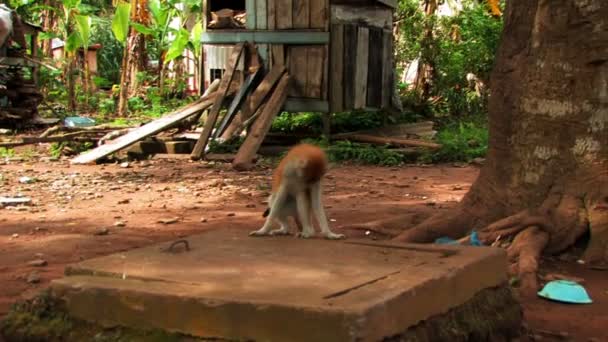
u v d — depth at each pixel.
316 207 5.65
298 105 16.38
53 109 22.88
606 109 6.92
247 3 16.62
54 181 12.09
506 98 7.51
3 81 20.17
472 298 4.57
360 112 18.55
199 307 3.74
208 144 15.41
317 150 5.66
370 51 17.58
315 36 16.08
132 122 20.14
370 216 9.03
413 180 12.40
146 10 26.25
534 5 7.32
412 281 4.02
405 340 3.79
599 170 6.93
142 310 3.92
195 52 23.97
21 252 7.17
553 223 6.94
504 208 7.38
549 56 7.16
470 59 21.47
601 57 6.89
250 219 8.86
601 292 5.96
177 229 8.27
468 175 13.09
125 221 8.77
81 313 4.14
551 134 7.17
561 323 5.22
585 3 6.93
